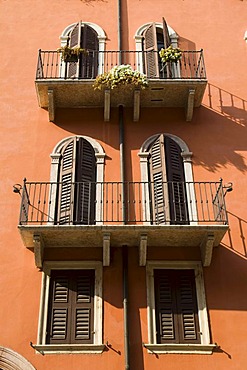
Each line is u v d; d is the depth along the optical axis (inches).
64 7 649.0
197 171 513.7
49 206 480.7
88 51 578.2
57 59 599.5
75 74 558.3
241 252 466.6
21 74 590.2
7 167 514.6
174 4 653.9
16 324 429.1
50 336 426.3
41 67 555.5
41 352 416.2
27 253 464.4
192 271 458.3
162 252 462.9
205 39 624.1
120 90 537.6
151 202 484.7
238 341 423.8
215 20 642.2
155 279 453.7
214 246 465.7
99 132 539.2
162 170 495.2
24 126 545.3
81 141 516.4
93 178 499.5
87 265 456.4
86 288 448.5
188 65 596.7
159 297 445.7
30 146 529.3
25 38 620.4
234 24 639.1
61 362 412.2
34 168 513.0
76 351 416.8
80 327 430.6
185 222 465.1
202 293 444.8
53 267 455.5
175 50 560.4
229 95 576.7
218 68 598.2
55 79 532.1
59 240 451.5
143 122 547.5
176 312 438.6
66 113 553.9
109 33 622.8
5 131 541.3
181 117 553.6
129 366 409.4
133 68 591.2
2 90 575.5
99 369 410.0
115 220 474.9
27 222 464.8
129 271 453.4
